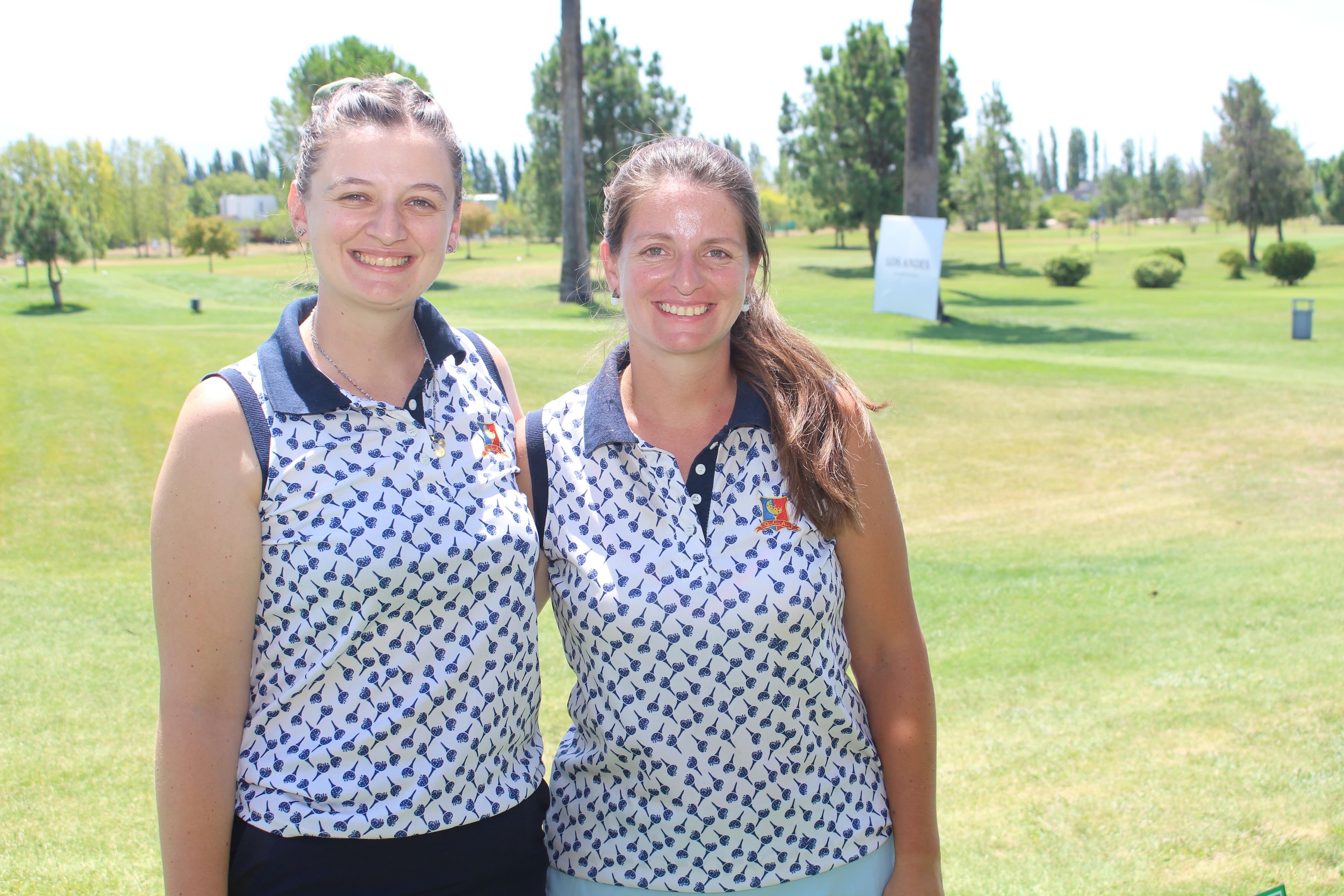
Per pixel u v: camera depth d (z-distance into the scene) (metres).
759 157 87.06
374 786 1.67
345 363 1.80
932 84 21.09
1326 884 3.10
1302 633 5.43
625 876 1.84
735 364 1.94
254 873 1.69
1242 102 51.22
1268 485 9.85
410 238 1.76
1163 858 3.29
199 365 14.73
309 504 1.65
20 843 3.30
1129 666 5.05
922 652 2.00
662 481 1.80
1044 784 3.84
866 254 58.44
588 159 38.38
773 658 1.77
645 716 1.78
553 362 16.14
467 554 1.70
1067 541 8.00
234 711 1.70
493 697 1.75
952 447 11.64
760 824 1.81
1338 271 45.25
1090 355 18.94
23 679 4.71
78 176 54.00
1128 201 105.88
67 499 8.69
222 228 56.88
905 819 1.96
